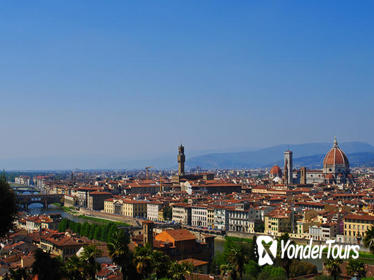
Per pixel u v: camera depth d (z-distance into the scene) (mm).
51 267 158375
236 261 195000
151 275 195125
